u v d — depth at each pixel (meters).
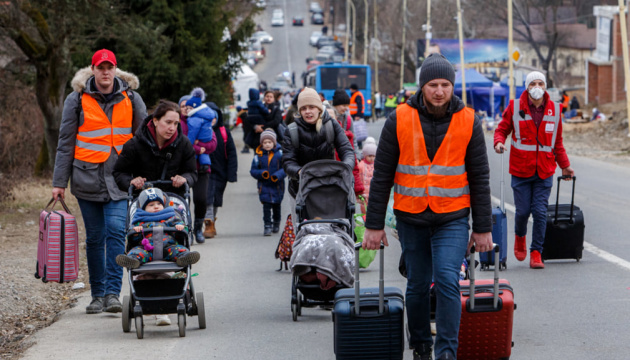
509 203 30.38
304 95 16.14
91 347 13.41
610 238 23.05
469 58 135.38
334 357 12.59
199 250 23.09
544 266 19.38
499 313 11.06
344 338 10.98
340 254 14.23
